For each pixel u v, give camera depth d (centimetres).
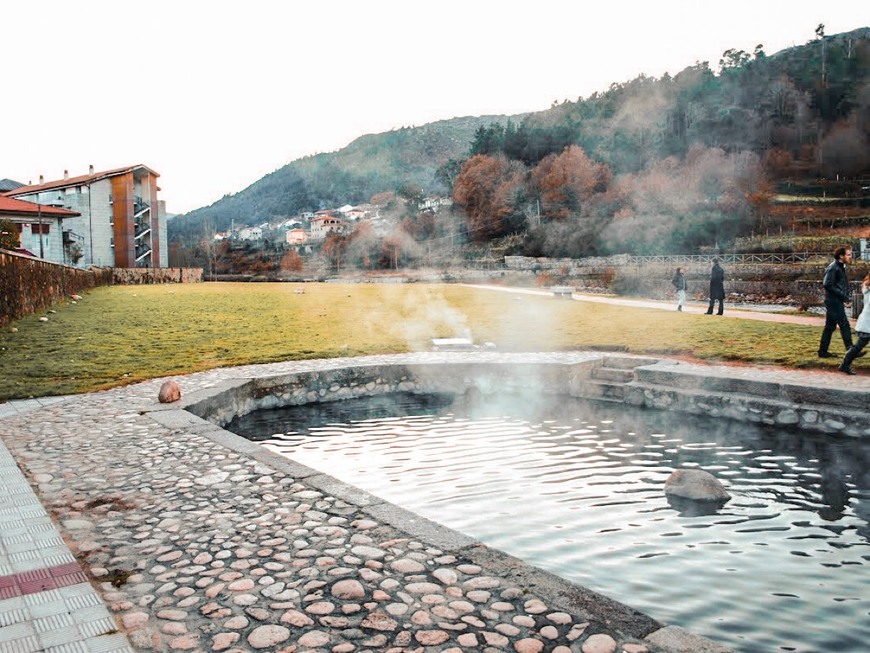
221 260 11544
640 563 493
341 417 1055
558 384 1205
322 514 476
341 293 3503
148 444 689
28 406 898
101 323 1944
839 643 380
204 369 1227
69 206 6259
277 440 910
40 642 296
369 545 416
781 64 14388
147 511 485
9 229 3497
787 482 688
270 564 387
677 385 1071
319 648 292
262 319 2133
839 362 1087
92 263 6259
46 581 362
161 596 347
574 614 324
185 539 429
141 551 409
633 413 1050
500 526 573
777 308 2742
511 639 299
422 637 302
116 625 314
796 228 7856
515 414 1059
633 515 595
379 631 308
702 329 1573
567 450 829
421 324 1959
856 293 1692
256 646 295
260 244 12950
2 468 599
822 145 11306
